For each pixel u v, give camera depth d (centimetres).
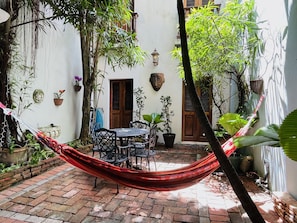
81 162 233
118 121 719
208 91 618
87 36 529
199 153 549
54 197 297
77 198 295
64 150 235
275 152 291
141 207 273
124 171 230
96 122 680
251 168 396
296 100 225
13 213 253
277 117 280
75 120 629
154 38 666
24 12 439
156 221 241
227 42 402
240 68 434
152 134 413
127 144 438
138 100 678
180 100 651
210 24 391
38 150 418
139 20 677
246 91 454
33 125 477
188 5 641
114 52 534
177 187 237
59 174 389
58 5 392
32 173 375
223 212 262
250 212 103
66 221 238
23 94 448
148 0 670
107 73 700
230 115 380
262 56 347
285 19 254
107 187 334
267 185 325
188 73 106
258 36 371
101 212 259
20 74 441
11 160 374
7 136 398
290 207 219
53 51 538
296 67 224
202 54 409
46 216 248
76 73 632
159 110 665
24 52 447
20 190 318
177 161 482
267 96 321
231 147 194
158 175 234
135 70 680
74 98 624
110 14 398
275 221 238
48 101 523
